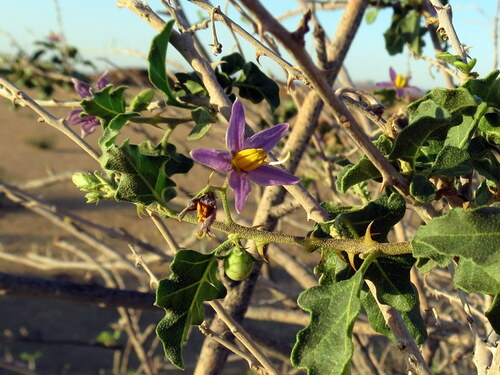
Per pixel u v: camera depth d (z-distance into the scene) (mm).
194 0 199
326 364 134
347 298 140
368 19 441
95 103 202
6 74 774
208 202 156
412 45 427
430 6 352
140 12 211
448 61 171
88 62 770
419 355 169
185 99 214
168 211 165
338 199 375
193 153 158
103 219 2111
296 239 153
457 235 126
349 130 126
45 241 1925
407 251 146
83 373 1314
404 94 435
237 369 1286
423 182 142
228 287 310
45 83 772
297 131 309
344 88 202
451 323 398
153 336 1403
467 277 132
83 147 202
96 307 1652
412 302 160
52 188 2461
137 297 397
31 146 3170
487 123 162
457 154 151
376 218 160
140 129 436
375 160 137
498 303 133
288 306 488
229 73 250
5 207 2207
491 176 165
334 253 164
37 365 1345
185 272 159
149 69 185
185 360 1294
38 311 1615
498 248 124
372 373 428
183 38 212
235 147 162
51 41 762
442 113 136
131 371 1196
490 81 153
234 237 156
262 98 252
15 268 1696
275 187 293
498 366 155
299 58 107
